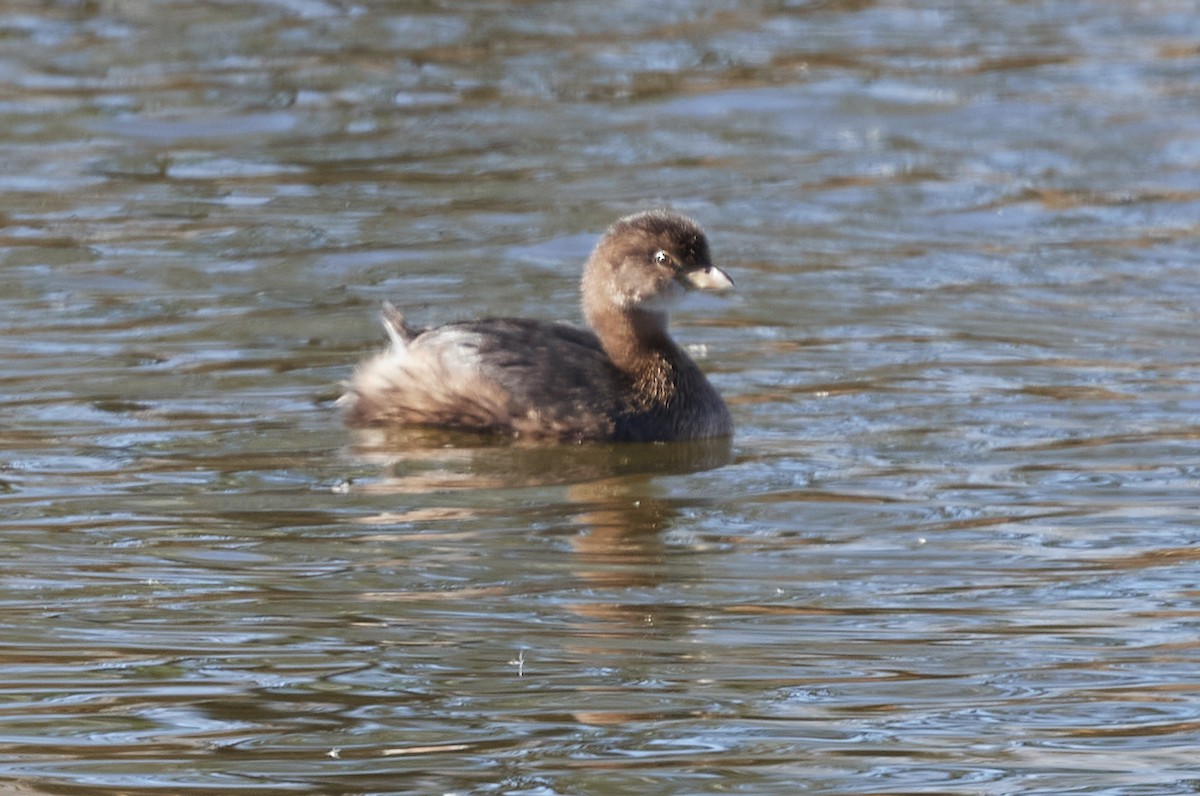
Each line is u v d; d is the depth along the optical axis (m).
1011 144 23.47
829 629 10.59
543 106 25.14
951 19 29.81
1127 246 19.67
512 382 14.30
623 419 14.22
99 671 9.91
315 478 13.19
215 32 28.38
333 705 9.52
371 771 8.78
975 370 15.76
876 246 19.75
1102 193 21.56
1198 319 17.19
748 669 9.98
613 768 8.83
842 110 24.97
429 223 20.33
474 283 18.28
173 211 20.64
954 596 11.09
